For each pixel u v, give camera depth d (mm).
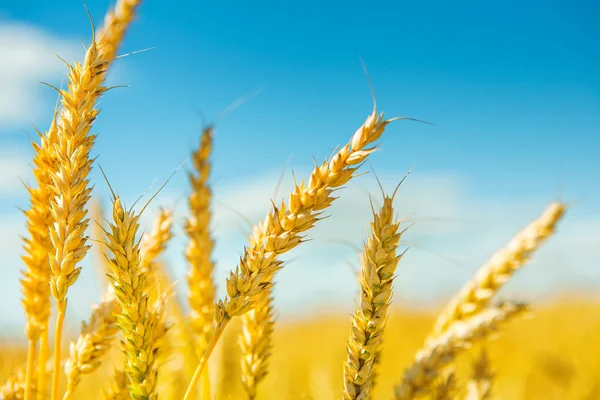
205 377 375
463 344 369
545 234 391
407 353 914
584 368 664
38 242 336
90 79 309
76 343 332
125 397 342
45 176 334
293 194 297
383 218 310
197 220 400
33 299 335
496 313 369
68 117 308
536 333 849
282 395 619
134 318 308
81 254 308
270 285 304
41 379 341
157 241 380
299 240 299
